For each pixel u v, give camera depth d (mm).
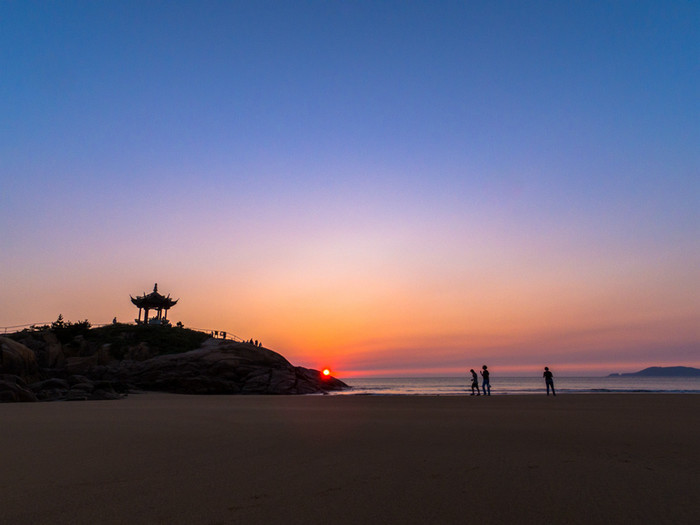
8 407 17719
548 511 4441
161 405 19312
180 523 4078
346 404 19656
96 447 8023
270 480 5625
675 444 8281
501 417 13156
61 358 47594
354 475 5875
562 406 17391
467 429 10367
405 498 4863
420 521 4148
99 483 5484
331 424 11453
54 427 10914
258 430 10320
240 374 45625
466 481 5562
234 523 4086
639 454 7301
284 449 7789
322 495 4973
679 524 4086
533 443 8383
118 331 55531
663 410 15438
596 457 7047
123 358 49031
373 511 4430
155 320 66250
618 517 4273
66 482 5531
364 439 8898
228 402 22156
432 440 8742
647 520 4191
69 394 25375
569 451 7555
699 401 19969
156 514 4328
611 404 18359
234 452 7512
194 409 16812
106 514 4324
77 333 53156
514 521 4152
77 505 4609
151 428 10734
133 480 5625
